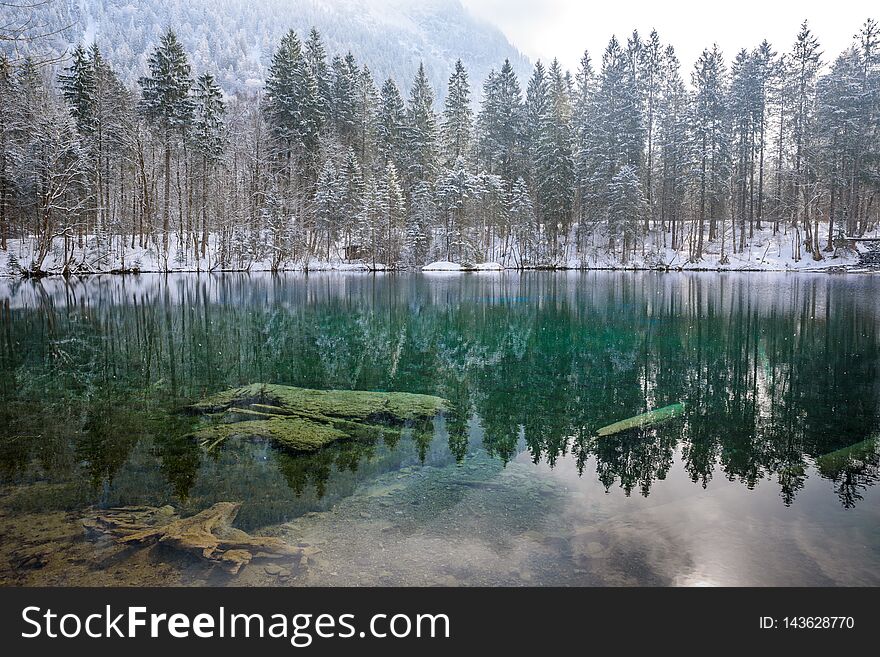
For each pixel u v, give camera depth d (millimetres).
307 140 56406
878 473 5320
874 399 8422
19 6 5242
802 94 55250
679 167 55938
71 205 38688
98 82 46281
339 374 10477
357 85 72125
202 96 47438
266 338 14711
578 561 3631
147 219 47719
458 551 3785
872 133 48500
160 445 6074
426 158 64375
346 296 27516
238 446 6070
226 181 51688
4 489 4816
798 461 5703
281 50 55938
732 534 3984
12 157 33750
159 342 13758
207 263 47562
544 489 4949
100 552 3709
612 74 64500
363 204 54812
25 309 20094
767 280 37406
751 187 56781
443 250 59219
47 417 7180
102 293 26609
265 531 4070
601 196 57438
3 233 38312
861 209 55625
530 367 11273
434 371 10883
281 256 50406
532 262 59906
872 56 49250
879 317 17969
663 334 15367
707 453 6012
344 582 3424
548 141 58969
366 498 4719
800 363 11289
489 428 7004
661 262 54219
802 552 3709
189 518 4234
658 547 3801
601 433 6809
